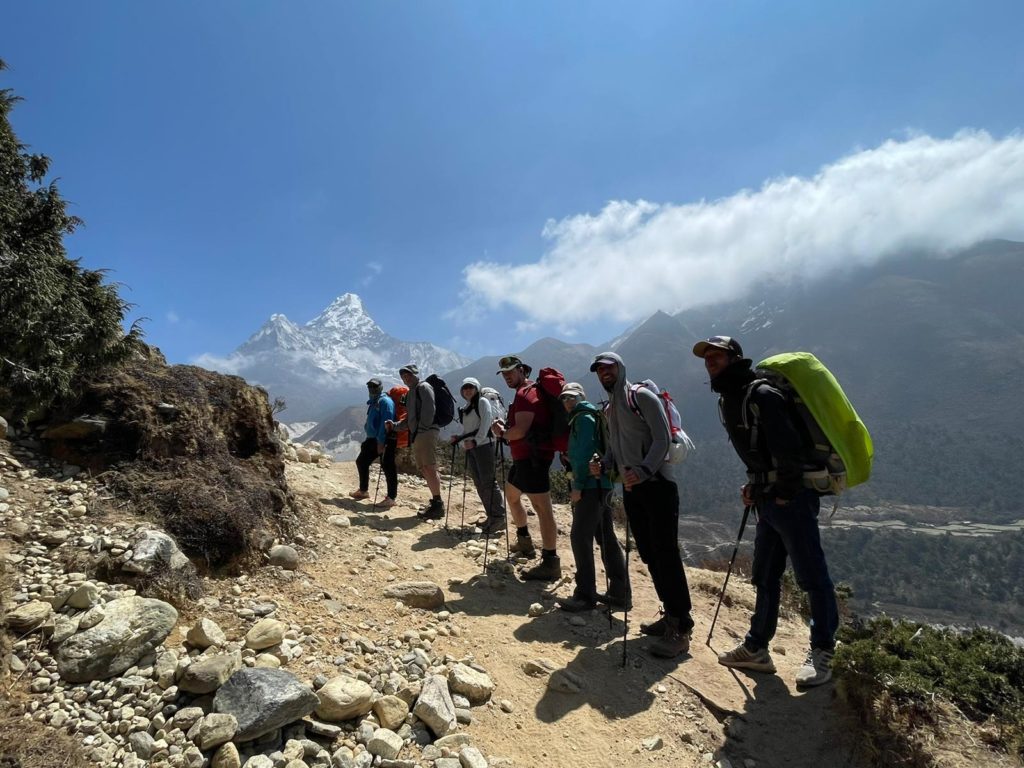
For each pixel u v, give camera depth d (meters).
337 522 6.32
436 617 4.50
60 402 4.85
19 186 5.43
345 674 3.33
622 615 5.07
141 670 2.94
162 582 3.59
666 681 4.03
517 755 3.11
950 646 4.08
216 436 5.42
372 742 2.88
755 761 3.40
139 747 2.49
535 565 6.16
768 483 3.93
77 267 5.55
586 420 4.87
